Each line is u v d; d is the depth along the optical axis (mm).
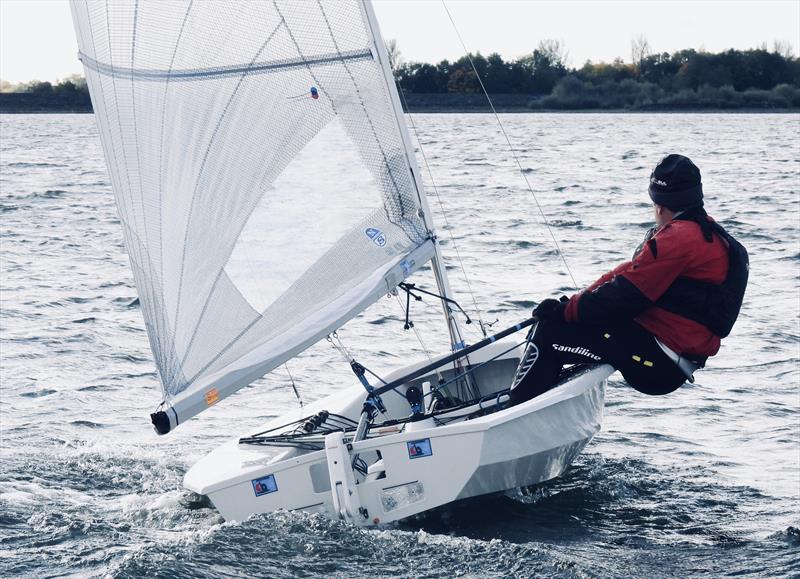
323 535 7719
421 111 146750
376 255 9266
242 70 9008
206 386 8281
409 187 9508
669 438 10977
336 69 9258
